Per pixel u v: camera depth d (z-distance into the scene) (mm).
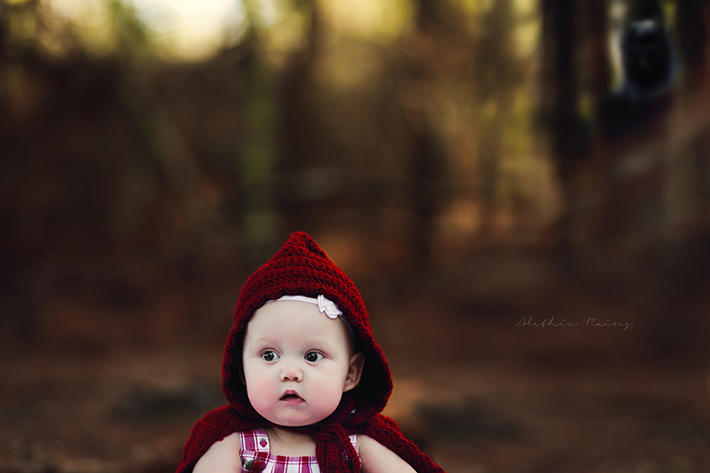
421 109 17875
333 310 1977
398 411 7441
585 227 15109
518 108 13789
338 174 17828
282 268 2021
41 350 12961
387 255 18938
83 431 7062
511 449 7262
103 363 12062
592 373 12016
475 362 12961
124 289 15078
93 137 13641
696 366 12117
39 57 10797
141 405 7887
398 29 16938
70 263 15203
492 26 12484
